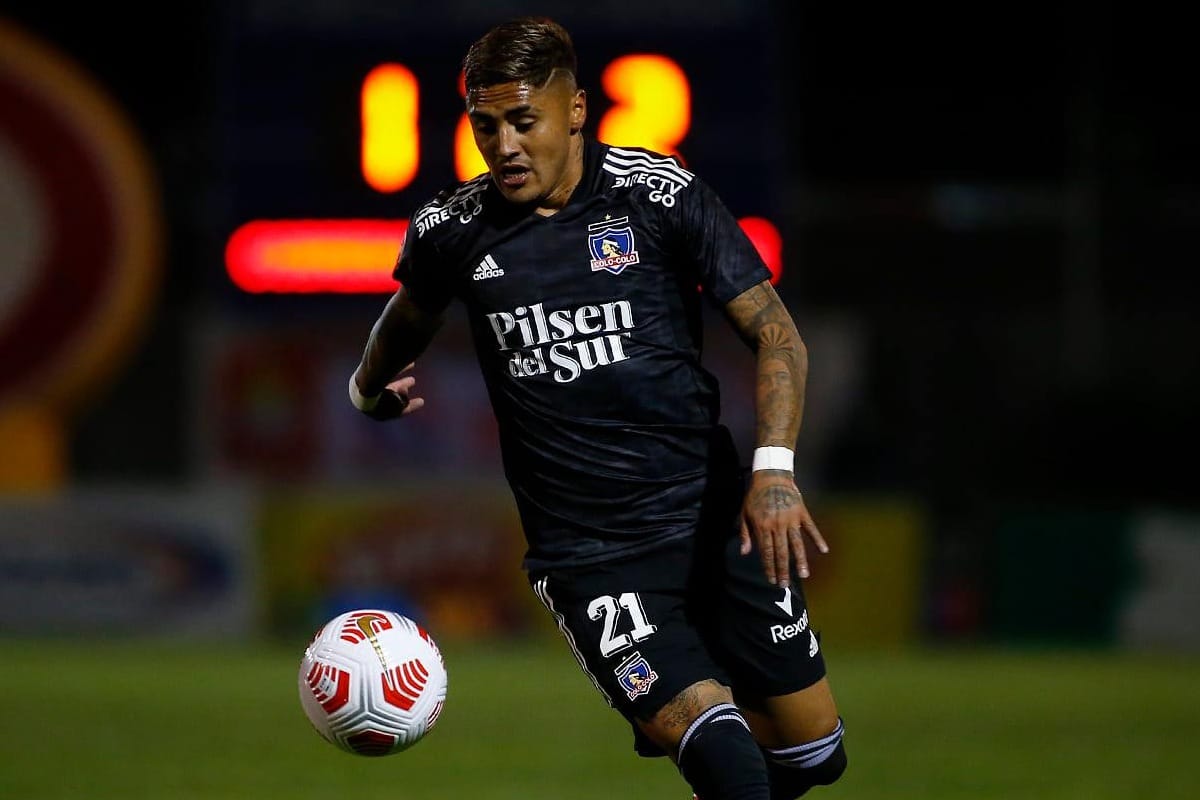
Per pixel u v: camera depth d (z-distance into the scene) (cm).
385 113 5953
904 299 9612
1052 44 10319
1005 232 9562
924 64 10456
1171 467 7775
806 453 7956
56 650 5653
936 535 6231
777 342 1556
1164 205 9200
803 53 10456
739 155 5934
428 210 1619
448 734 3569
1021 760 3194
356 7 5981
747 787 1510
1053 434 7938
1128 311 8994
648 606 1589
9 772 2945
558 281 1562
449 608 6112
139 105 10075
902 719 3906
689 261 1577
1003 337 8531
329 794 2698
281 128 6022
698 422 1603
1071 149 9212
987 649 6172
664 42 5900
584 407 1577
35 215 5847
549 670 5128
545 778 2897
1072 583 6203
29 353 5875
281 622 6116
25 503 6103
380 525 6144
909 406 8344
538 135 1520
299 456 6544
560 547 1614
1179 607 6141
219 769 2998
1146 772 3038
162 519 6147
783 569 1481
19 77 5797
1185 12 9575
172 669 4997
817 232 9638
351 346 6544
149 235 5888
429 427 6562
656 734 1583
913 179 10456
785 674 1639
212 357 6538
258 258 6034
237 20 6012
